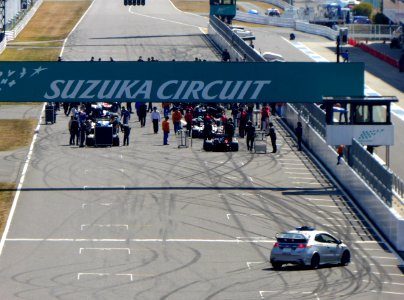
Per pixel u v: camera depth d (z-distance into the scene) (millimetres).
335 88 183250
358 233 155500
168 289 128250
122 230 153625
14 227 154125
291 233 137500
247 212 163250
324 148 194000
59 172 185375
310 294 126688
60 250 144375
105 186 176375
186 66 181625
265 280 132250
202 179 181750
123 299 124188
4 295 125438
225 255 143250
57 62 180250
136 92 181125
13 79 179875
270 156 199625
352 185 173750
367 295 127000
